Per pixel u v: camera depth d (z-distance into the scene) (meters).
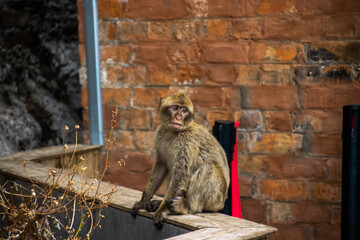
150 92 4.93
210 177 3.30
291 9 4.50
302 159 4.62
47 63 5.21
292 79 4.58
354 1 4.35
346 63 4.43
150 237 3.15
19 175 3.91
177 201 3.14
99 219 3.43
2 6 5.07
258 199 4.76
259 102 4.67
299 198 4.65
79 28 5.04
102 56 5.01
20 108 5.18
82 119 5.21
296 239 4.69
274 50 4.59
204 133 3.50
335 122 4.50
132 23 4.89
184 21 4.77
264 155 4.71
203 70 4.77
